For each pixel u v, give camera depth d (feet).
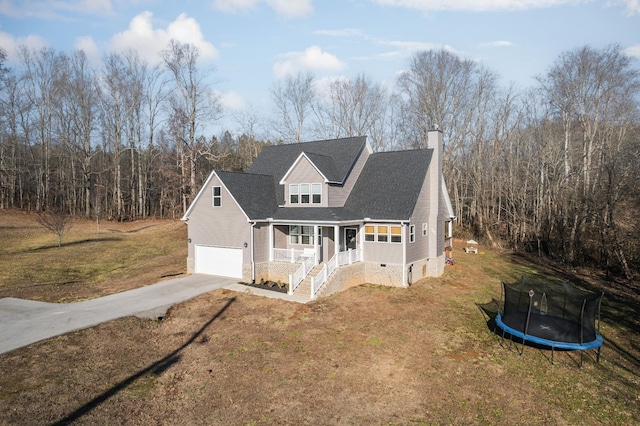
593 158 124.47
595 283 86.28
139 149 196.75
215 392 38.01
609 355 48.88
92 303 63.57
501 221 152.87
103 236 143.74
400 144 181.06
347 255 77.20
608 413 35.53
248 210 78.54
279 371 42.24
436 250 88.58
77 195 207.00
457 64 159.53
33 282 78.43
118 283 78.74
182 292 70.49
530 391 39.14
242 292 70.64
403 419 33.94
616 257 96.99
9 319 55.21
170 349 47.78
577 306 50.49
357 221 78.54
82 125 193.98
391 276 78.64
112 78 188.24
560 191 125.59
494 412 35.24
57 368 41.37
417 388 39.24
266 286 74.64
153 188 211.00
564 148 133.28
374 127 178.29
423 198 85.66
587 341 46.52
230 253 81.76
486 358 46.55
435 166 88.69
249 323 56.08
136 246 124.16
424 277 86.48
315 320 57.52
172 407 35.37
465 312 63.52
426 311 63.26
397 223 77.66
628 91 123.34
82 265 96.73
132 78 193.26
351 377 41.22
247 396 37.35
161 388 38.60
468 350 48.70
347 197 88.28
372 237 80.79
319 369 42.83
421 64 162.91
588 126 124.98
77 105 192.85
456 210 160.04
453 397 37.68
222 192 81.76
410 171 87.04
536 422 33.91
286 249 80.79
